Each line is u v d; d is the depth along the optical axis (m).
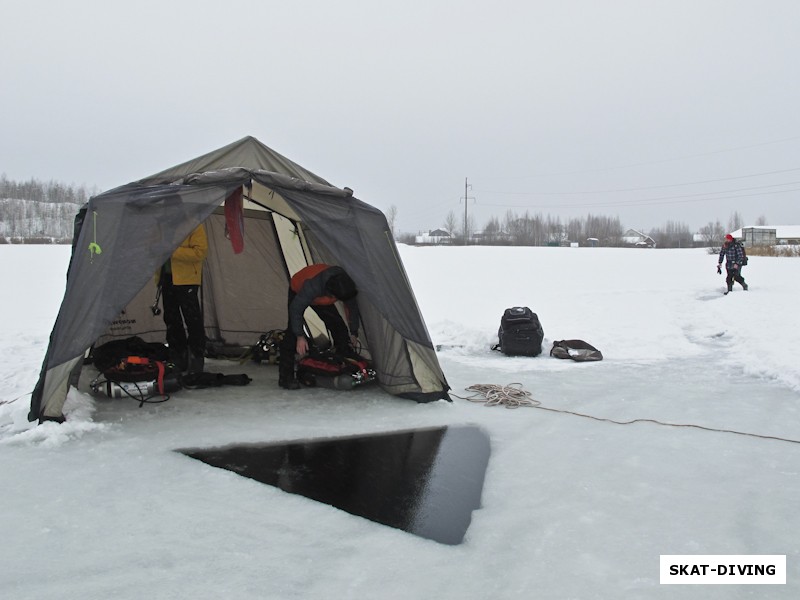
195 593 2.47
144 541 2.90
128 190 4.85
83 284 4.58
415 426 4.84
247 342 7.86
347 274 5.62
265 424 4.79
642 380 6.64
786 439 4.55
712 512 3.30
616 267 24.16
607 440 4.53
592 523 3.16
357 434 4.62
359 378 5.94
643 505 3.38
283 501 3.40
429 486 3.66
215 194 5.00
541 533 3.05
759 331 9.23
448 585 2.57
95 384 5.59
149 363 5.48
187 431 4.56
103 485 3.54
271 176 5.12
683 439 4.55
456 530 3.09
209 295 7.76
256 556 2.78
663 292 15.17
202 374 6.02
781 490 3.60
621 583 2.59
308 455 4.16
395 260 5.54
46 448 4.11
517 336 8.15
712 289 15.72
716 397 5.86
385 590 2.52
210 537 2.95
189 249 5.97
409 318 5.53
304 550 2.85
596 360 7.82
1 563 2.69
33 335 9.01
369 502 3.42
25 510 3.21
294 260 7.35
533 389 6.18
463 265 24.59
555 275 20.77
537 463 4.05
